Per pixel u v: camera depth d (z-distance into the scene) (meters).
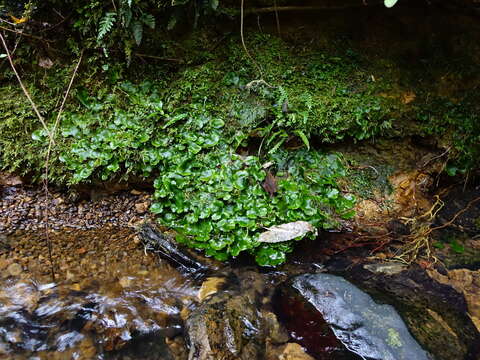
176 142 3.40
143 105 3.41
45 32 3.30
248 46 3.69
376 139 3.67
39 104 3.33
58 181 3.36
